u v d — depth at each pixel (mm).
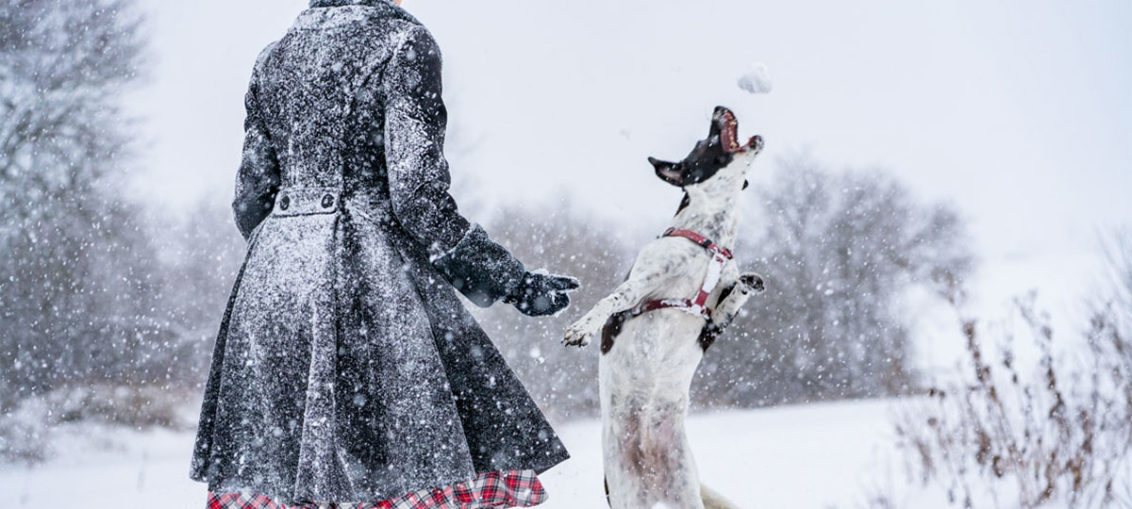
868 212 20047
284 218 2732
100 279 13891
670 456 3379
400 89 2684
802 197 19766
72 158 14352
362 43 2721
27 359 12555
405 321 2654
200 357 14117
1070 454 4676
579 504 5098
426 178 2617
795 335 16797
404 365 2635
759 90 3268
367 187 2729
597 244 17031
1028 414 4840
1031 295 8000
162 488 7984
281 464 2639
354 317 2637
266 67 2867
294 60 2783
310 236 2670
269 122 2852
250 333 2705
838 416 11867
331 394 2580
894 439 8094
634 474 3381
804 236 19047
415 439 2613
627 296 3221
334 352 2600
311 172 2730
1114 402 5113
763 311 17047
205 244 15406
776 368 16328
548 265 16828
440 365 2670
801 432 10227
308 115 2729
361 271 2656
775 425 11422
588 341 3094
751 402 16062
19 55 14383
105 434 11586
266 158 2875
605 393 3486
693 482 3365
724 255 3459
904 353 16469
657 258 3348
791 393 16078
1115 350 5977
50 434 11172
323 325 2604
